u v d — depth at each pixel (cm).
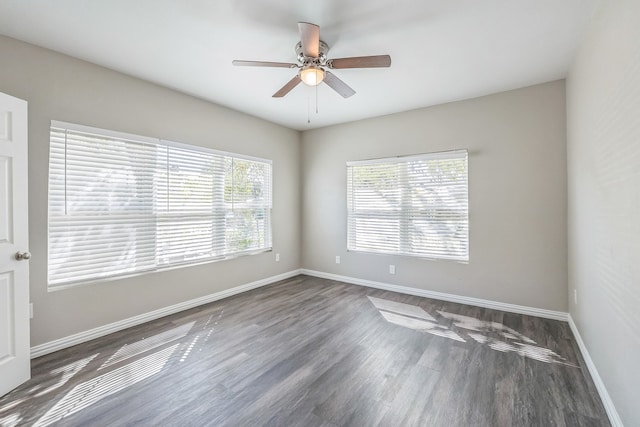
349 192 447
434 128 370
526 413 167
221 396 182
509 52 245
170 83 305
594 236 199
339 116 418
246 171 410
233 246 391
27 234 197
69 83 249
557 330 275
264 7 191
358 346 246
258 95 339
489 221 336
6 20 202
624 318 146
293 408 171
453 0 184
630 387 139
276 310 332
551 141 301
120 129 279
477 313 321
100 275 266
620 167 151
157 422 160
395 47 238
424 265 380
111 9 192
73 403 175
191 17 201
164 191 315
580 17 200
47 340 235
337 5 189
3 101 184
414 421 161
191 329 280
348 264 451
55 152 241
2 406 172
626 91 143
